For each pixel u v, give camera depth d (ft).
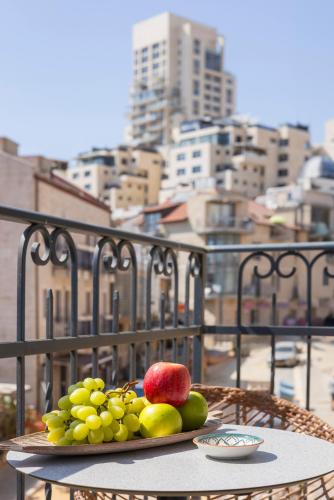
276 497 7.70
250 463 5.81
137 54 529.45
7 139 98.32
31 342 7.17
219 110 523.70
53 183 96.84
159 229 196.85
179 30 508.94
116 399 6.29
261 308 184.75
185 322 11.85
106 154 386.93
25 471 5.52
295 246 11.95
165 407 6.47
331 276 11.84
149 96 505.66
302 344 179.01
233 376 116.98
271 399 9.07
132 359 9.70
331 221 223.51
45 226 7.74
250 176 338.75
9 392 62.59
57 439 6.06
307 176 329.93
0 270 91.76
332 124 388.57
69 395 6.32
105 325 112.47
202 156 339.57
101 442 5.98
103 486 5.12
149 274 10.51
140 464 5.73
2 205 6.95
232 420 9.25
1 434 60.85
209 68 517.55
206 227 183.52
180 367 6.80
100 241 8.89
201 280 12.45
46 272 93.20
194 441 6.07
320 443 6.57
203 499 7.82
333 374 124.26
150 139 494.59
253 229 187.42
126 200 371.35
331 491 8.45
